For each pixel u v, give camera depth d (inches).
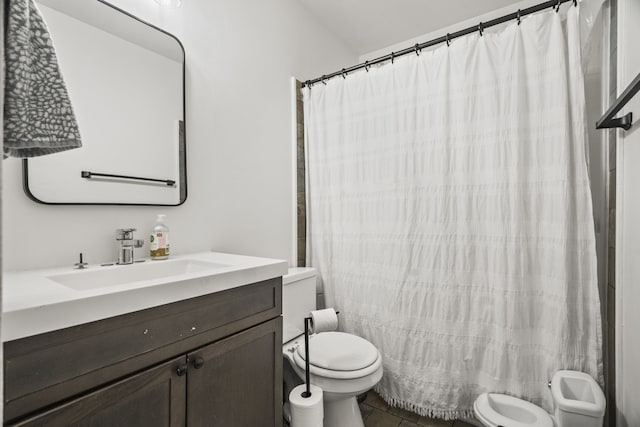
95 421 25.7
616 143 46.6
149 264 44.3
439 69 61.6
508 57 55.1
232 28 64.4
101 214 44.7
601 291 55.7
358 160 71.9
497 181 55.6
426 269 62.4
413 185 64.0
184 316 32.3
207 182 58.9
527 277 53.9
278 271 43.4
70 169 41.3
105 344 26.5
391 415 63.6
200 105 57.9
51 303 23.2
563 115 50.6
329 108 76.8
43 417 22.9
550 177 52.1
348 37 98.3
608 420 50.5
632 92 31.7
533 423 47.4
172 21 53.9
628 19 42.2
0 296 13.1
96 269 39.2
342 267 74.4
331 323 49.8
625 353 44.0
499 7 83.7
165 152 52.1
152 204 50.1
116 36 46.3
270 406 42.2
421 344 62.4
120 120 46.5
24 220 37.8
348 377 49.5
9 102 23.3
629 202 42.8
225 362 36.3
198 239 57.1
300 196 79.9
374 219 69.4
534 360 53.9
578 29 50.6
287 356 57.1
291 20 79.7
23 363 22.1
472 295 58.4
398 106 66.7
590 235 49.8
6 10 23.0
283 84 76.9
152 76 50.5
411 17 88.4
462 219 59.0
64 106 27.8
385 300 67.2
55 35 40.3
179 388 31.7
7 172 36.5
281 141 75.9
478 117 58.0
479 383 58.1
